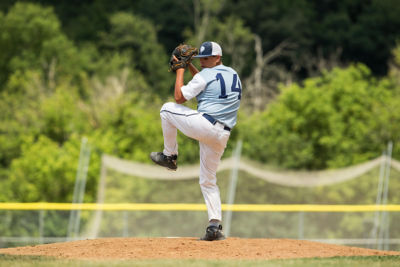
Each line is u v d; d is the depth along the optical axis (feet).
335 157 278.87
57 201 255.29
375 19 559.38
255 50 518.37
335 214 252.01
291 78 520.42
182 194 258.57
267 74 513.04
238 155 225.35
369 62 567.18
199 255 72.79
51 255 72.79
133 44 520.42
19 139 302.66
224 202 254.88
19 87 351.05
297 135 282.77
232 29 510.58
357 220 248.93
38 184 256.11
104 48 525.75
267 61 545.85
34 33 462.19
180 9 549.54
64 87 330.95
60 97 303.27
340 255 76.64
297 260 66.69
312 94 291.58
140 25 516.73
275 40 545.85
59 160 256.32
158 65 501.56
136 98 329.52
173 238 89.25
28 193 255.29
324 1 596.29
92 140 270.05
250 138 287.89
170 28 545.03
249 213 254.27
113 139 280.10
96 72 453.58
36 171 258.78
